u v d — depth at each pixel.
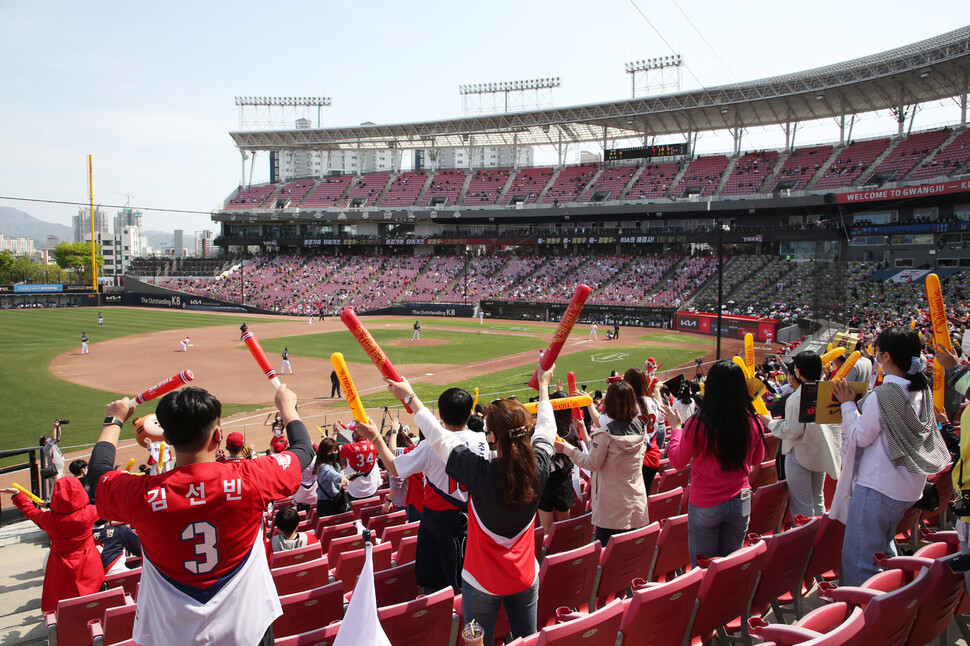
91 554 6.43
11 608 7.57
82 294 78.00
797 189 60.84
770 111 64.31
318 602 4.74
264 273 83.06
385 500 9.95
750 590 4.78
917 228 51.03
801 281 52.91
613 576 5.45
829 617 3.93
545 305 65.62
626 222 73.12
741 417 4.90
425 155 156.00
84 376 32.88
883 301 44.59
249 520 3.14
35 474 12.22
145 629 3.12
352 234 86.88
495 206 78.31
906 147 57.19
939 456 4.79
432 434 3.90
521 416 3.83
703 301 57.91
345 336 50.84
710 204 62.81
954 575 4.01
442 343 46.19
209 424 3.14
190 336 50.44
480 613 4.07
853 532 4.91
